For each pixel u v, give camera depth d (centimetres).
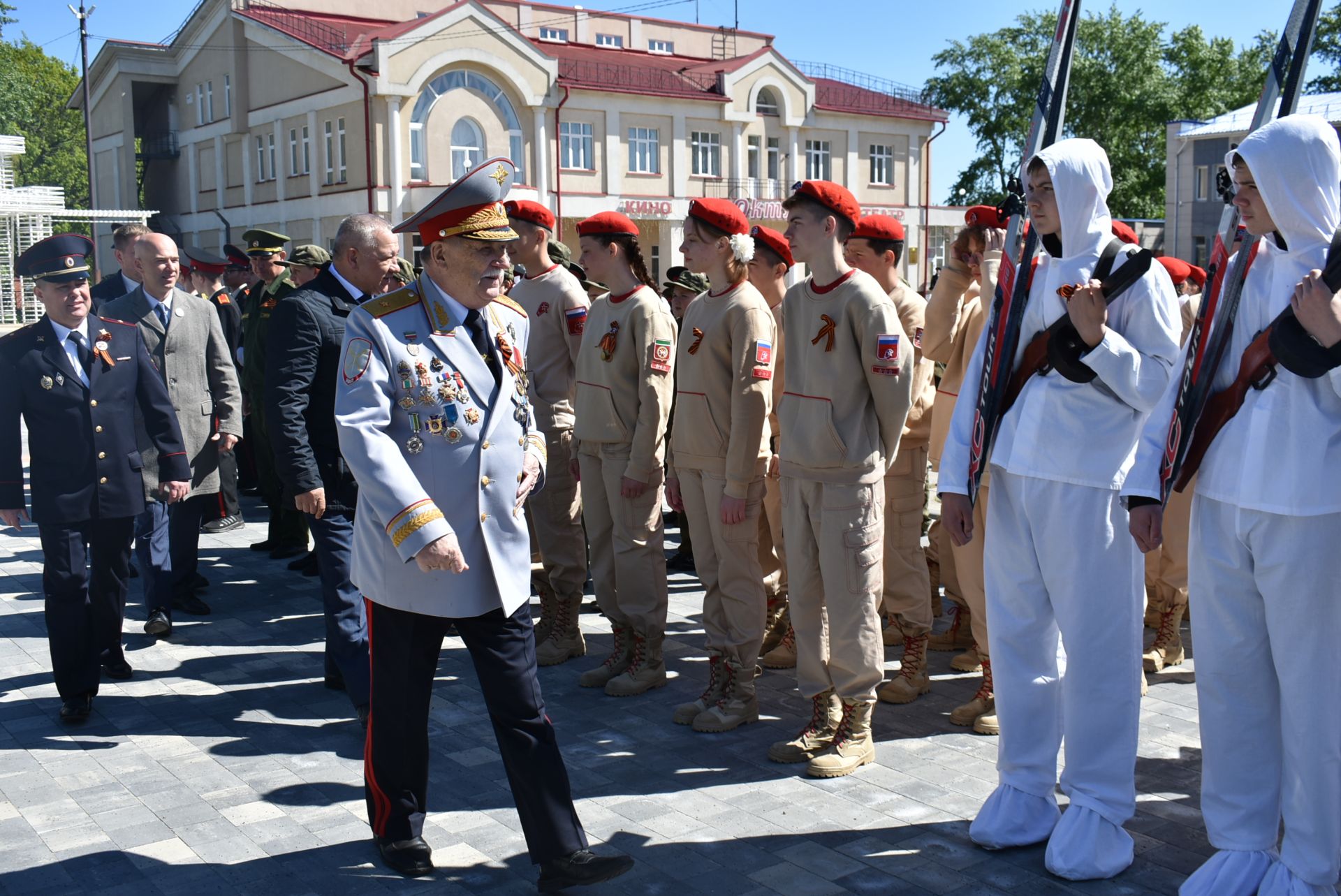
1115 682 373
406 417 360
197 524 713
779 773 457
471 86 3409
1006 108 4881
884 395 441
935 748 482
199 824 420
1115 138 4897
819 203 446
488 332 379
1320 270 301
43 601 746
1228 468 331
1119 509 370
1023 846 388
